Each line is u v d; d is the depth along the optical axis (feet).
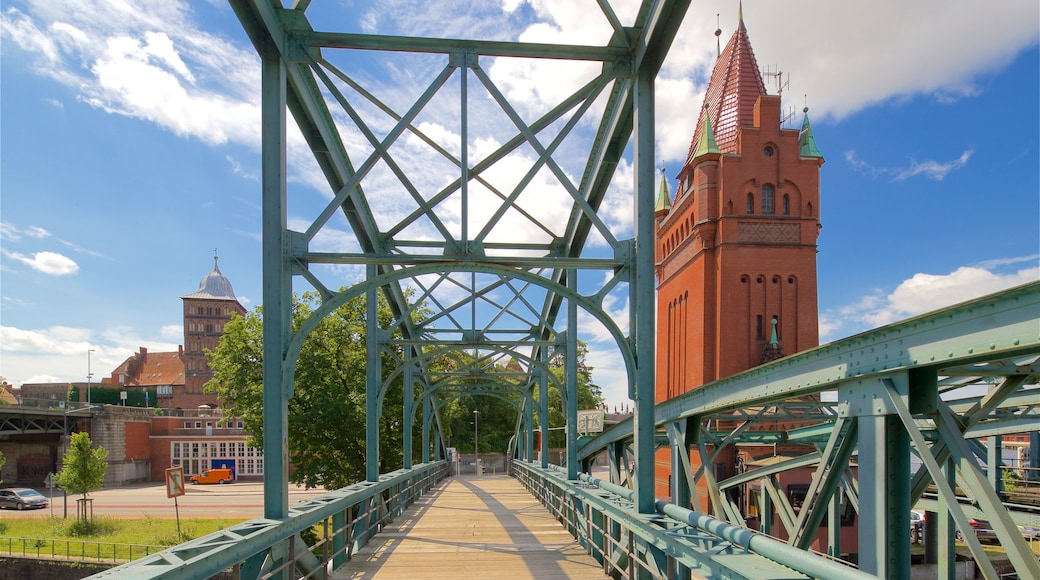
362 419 60.29
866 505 12.02
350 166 23.32
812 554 9.68
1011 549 8.94
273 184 16.25
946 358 10.30
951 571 27.68
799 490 62.69
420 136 20.34
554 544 25.53
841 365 13.39
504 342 36.88
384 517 31.04
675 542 13.58
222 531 13.23
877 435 11.95
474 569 20.74
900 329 11.42
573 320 34.04
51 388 236.63
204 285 266.57
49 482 107.04
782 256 89.40
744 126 91.15
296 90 18.13
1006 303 9.30
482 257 18.25
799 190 91.15
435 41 17.98
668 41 16.99
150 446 157.28
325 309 16.98
